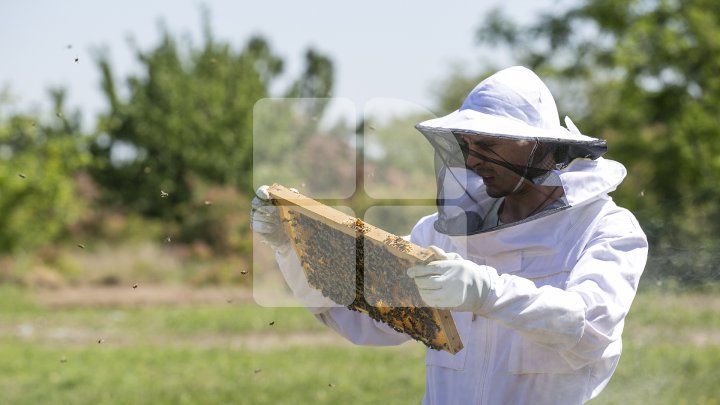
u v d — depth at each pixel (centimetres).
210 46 4184
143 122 4081
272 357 1705
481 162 446
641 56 3475
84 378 1507
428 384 478
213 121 3766
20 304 2603
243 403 1276
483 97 458
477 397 449
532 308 395
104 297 2725
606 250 432
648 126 3519
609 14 3625
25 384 1464
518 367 440
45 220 3412
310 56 3728
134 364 1666
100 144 4178
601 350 425
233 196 3288
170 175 3950
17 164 3288
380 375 1455
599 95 3988
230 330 2105
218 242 3162
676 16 3428
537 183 441
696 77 3406
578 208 448
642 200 2903
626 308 420
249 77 3916
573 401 437
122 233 3519
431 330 406
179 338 2033
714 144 3338
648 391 1172
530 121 452
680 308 1564
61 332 2145
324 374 1475
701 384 1223
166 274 3073
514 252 450
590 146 445
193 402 1295
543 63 3922
